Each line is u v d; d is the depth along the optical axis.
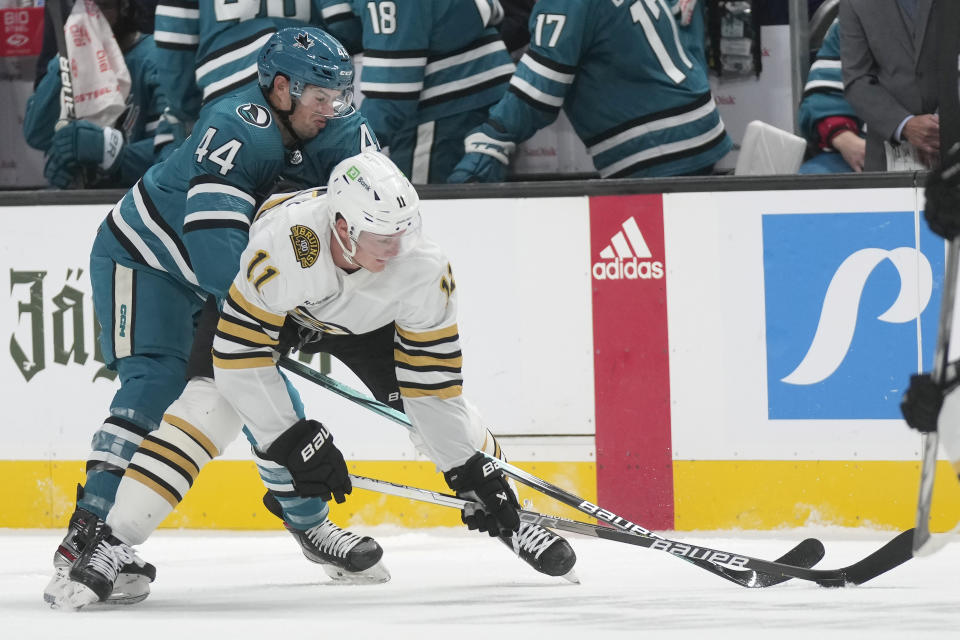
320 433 9.80
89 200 15.17
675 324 14.52
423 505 14.85
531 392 14.72
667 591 10.31
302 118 10.73
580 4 15.07
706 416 14.51
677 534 14.46
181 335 11.48
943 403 6.62
